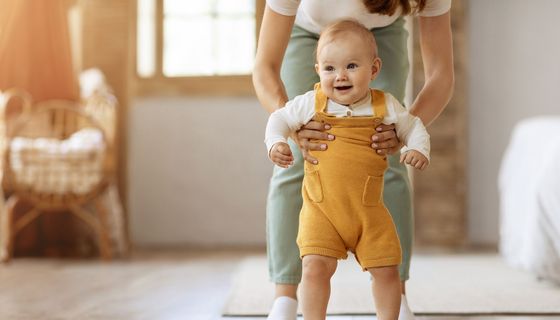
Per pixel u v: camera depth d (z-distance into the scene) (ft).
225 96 14.80
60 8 12.94
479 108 14.79
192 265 11.39
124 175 14.15
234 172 14.75
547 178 9.00
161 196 14.75
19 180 11.78
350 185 4.83
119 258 12.39
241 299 7.82
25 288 8.84
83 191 12.01
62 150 11.91
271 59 5.48
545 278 9.07
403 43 6.04
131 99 14.74
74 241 13.39
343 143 4.89
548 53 14.74
